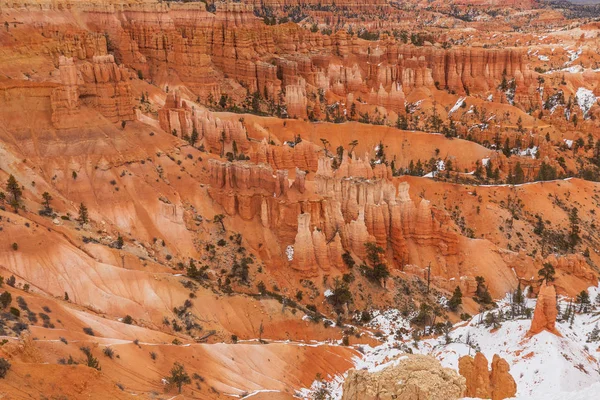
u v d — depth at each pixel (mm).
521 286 127875
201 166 128875
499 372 75062
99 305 89438
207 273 107562
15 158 109562
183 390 72062
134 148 122188
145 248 109250
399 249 125562
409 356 56375
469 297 120812
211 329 93062
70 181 113125
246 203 119375
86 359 67812
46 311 75875
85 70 123438
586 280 127750
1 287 77375
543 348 85500
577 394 48219
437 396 50062
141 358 74750
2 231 89875
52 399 55031
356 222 119625
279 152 154500
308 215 113000
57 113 117438
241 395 77438
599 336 98625
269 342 93875
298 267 112438
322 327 101438
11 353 59188
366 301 111062
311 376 89062
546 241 146625
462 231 143250
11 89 115562
